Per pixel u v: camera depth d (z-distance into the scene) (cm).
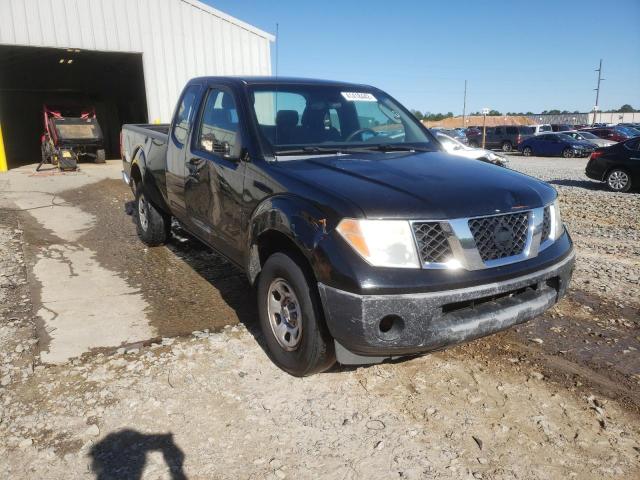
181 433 285
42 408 307
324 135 418
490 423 296
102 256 626
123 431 286
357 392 327
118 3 1680
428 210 287
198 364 359
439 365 361
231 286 518
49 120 1917
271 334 349
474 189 314
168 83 1805
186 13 1797
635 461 266
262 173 356
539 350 384
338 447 274
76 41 1634
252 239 356
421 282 275
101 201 1040
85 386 330
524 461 265
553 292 332
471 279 284
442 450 273
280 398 319
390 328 284
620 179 1308
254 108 406
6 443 276
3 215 884
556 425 295
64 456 266
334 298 281
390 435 285
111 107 2714
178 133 522
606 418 302
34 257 622
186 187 486
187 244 678
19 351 375
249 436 283
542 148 2827
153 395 321
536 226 320
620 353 380
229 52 1900
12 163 2106
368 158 380
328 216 291
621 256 652
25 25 1552
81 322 429
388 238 279
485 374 350
